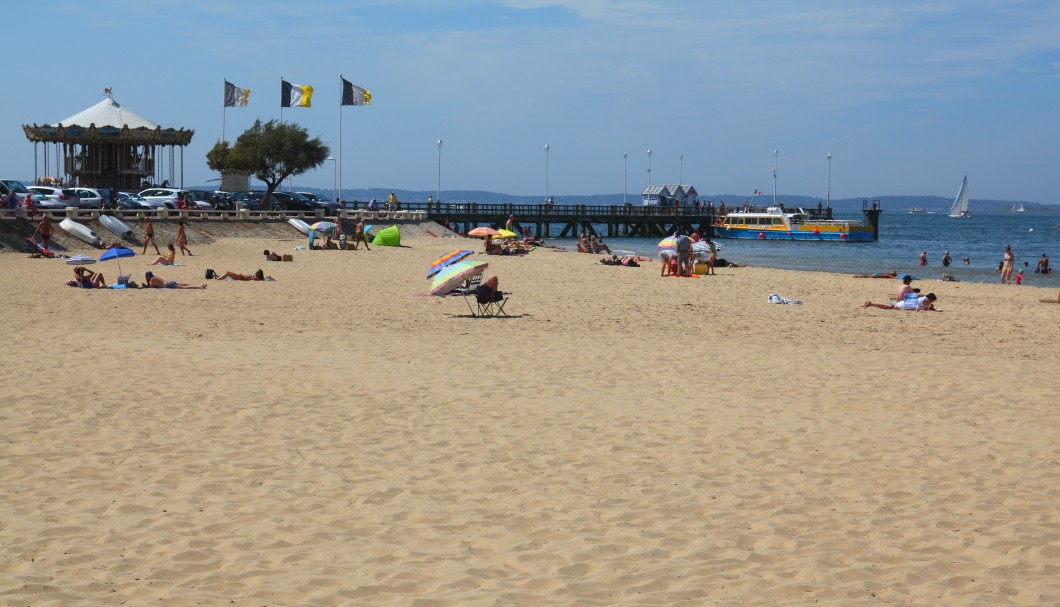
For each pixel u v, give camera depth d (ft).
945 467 29.25
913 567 20.95
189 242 149.89
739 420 35.37
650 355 50.88
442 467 28.68
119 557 21.13
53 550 21.47
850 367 47.91
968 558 21.66
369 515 24.27
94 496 25.39
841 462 29.76
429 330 60.18
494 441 31.86
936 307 84.33
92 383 39.40
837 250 236.43
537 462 29.35
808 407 38.06
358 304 74.02
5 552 21.24
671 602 18.90
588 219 291.58
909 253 224.74
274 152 238.89
